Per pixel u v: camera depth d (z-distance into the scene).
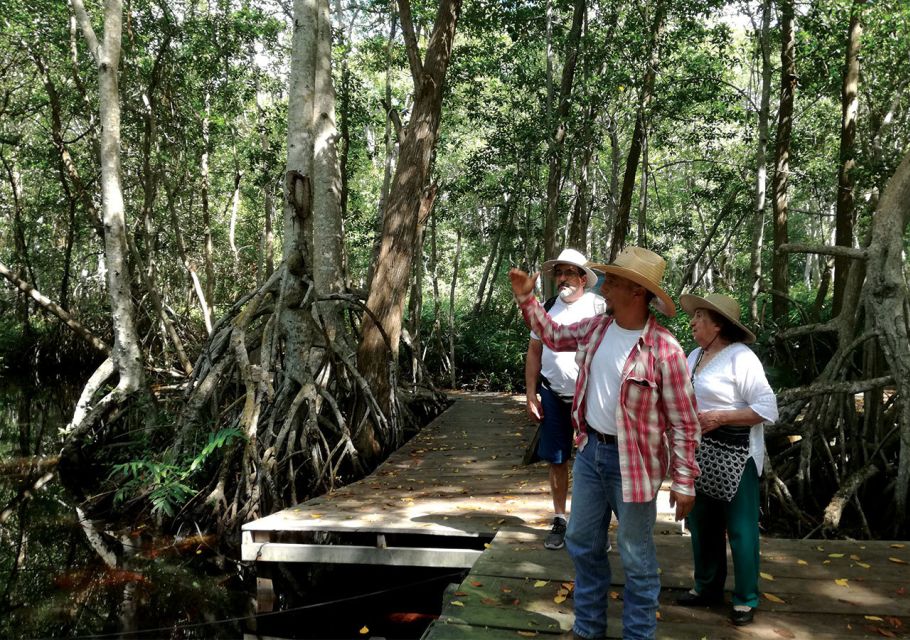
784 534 6.66
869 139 16.27
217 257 27.48
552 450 4.43
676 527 4.82
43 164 19.36
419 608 5.36
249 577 6.16
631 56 15.03
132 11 16.38
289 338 8.95
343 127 17.98
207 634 4.95
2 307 23.22
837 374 7.12
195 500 7.66
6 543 7.11
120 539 7.22
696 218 29.89
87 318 22.11
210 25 17.72
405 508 5.88
